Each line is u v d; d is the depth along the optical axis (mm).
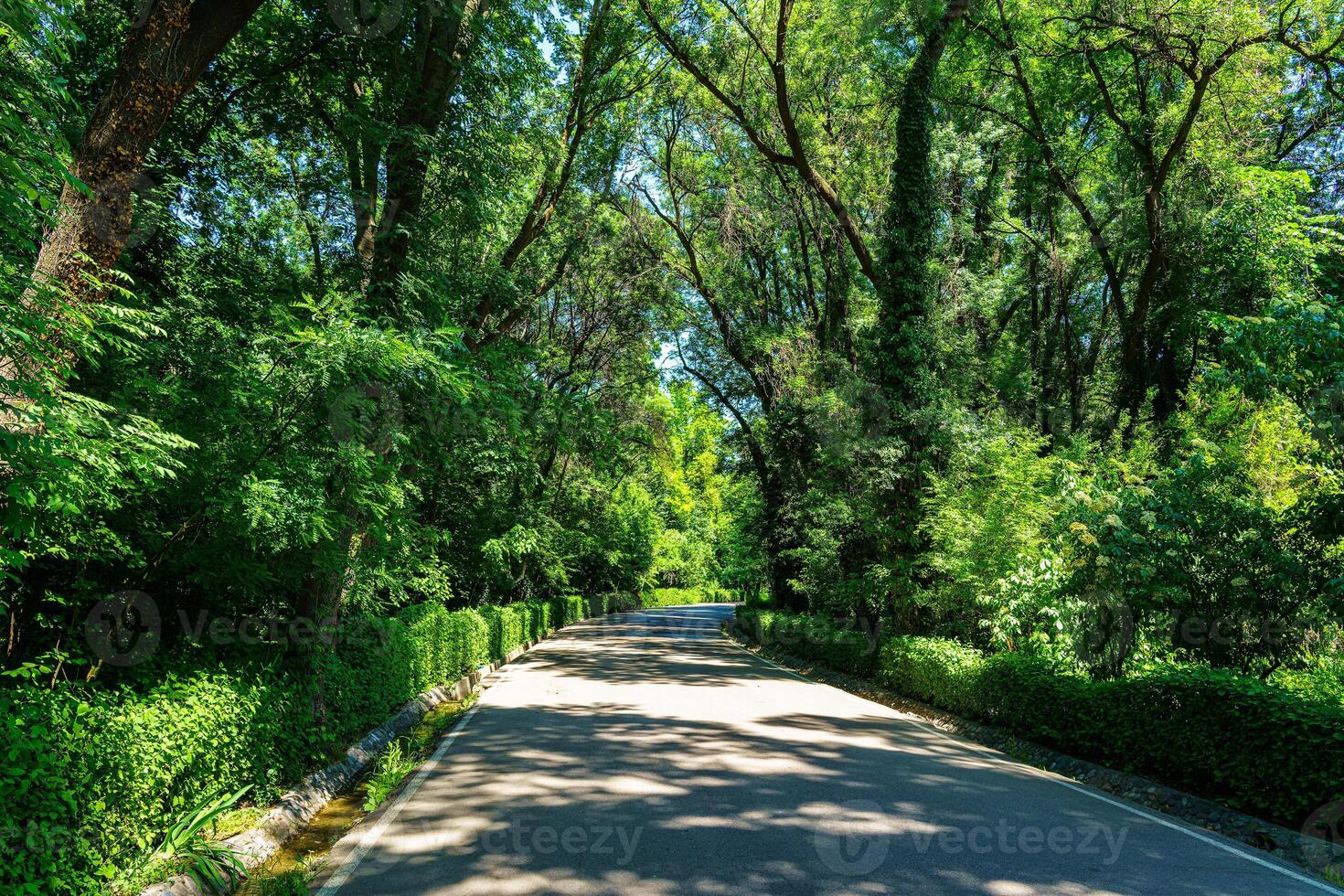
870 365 16656
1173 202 18953
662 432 29812
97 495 5121
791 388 23562
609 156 22406
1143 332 20484
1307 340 7555
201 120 9508
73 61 7645
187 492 6203
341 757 8391
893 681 14094
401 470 10086
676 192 27734
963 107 22719
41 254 5098
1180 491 8914
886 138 22375
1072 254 23891
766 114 22531
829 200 19031
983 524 12531
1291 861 5578
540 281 24922
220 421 6387
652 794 6965
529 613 25734
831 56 21922
